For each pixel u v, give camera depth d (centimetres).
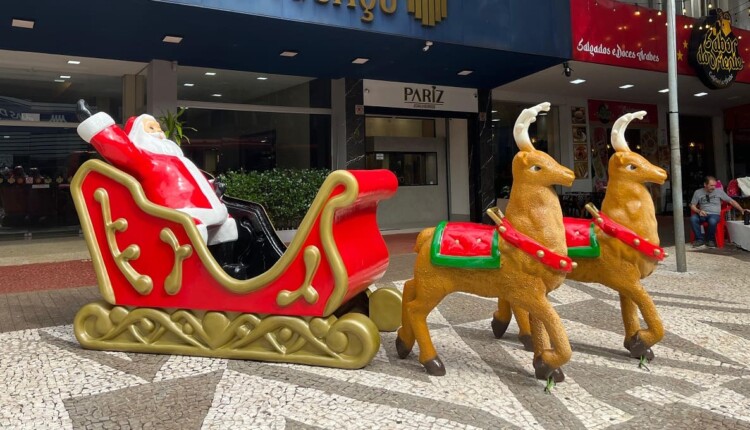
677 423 289
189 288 394
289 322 375
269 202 1174
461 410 304
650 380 356
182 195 409
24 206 1275
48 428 284
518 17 1122
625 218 390
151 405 313
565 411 304
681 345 432
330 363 371
